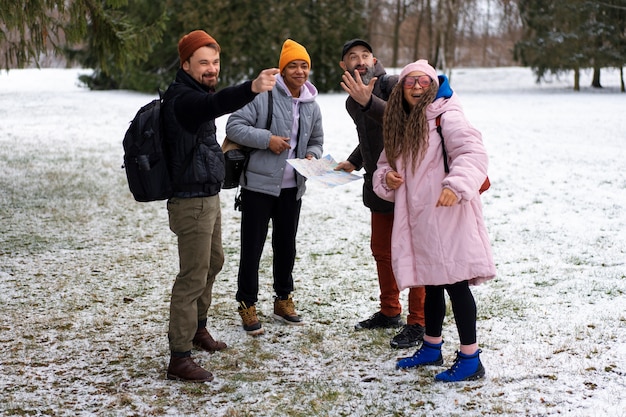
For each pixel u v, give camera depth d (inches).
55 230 293.3
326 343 170.1
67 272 233.6
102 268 239.1
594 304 189.5
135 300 205.0
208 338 166.9
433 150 140.8
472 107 884.0
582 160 453.7
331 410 133.2
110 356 162.7
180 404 137.1
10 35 330.6
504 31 2162.9
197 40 143.6
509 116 761.6
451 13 1460.4
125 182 402.9
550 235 273.1
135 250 264.1
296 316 185.2
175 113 140.6
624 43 1135.6
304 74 175.3
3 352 164.7
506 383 141.3
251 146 169.8
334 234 287.6
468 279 140.6
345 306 198.4
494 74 1567.4
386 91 166.9
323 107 906.1
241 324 185.0
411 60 2110.0
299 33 1135.6
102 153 513.7
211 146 146.8
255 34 1123.3
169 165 144.4
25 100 984.3
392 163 145.0
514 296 199.6
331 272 233.1
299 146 177.8
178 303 147.9
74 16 336.2
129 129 143.8
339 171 171.5
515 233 279.0
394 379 146.6
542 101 965.8
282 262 182.7
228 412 132.4
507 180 394.0
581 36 1142.3
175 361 148.6
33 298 205.8
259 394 141.3
